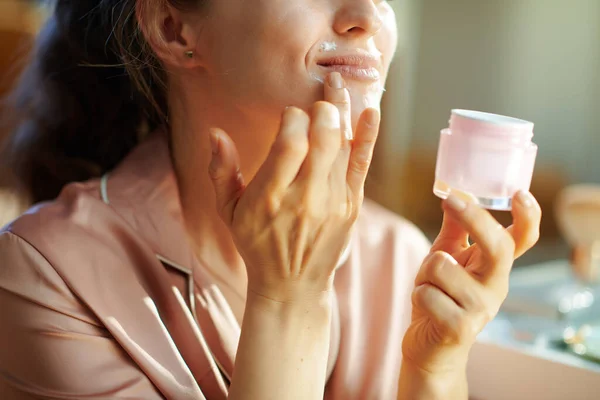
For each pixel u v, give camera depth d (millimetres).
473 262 737
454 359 755
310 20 741
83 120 1073
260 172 651
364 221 1062
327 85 719
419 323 772
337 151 648
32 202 1134
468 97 3566
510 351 964
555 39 3600
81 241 809
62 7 1027
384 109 3143
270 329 695
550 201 3580
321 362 713
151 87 927
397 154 3248
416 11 3322
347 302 971
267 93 765
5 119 1144
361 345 964
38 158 1105
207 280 871
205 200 889
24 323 775
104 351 783
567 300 1135
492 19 3529
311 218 664
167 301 839
